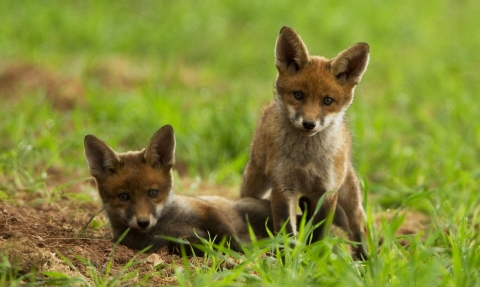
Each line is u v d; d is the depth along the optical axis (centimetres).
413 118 1883
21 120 1509
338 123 1020
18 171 1288
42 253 846
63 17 2633
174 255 957
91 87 1922
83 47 2472
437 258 855
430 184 1405
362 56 1022
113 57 2352
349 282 745
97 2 2886
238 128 1594
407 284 741
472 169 1441
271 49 2600
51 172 1377
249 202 1075
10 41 2386
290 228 1010
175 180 1323
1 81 2003
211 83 2197
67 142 1510
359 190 1111
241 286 742
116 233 1019
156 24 2734
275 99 1040
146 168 1006
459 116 1794
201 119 1706
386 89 2220
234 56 2500
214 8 2923
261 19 2866
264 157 1058
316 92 998
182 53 2533
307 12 2958
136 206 984
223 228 1005
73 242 956
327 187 1020
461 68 2356
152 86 1983
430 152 1538
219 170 1488
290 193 1024
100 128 1584
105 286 775
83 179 1216
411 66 2453
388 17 3034
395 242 895
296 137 1005
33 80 1981
